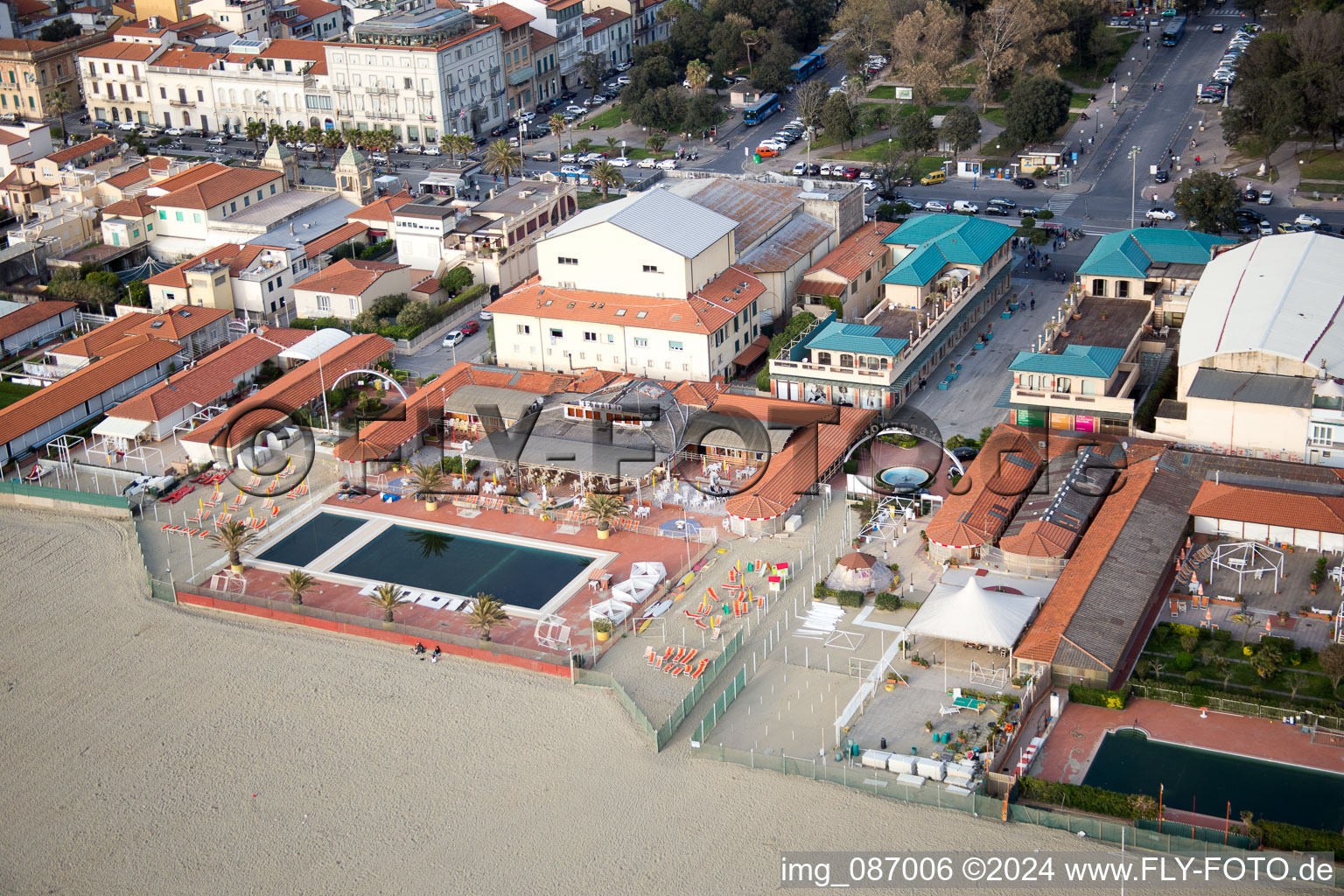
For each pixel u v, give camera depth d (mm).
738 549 165250
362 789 129000
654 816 123438
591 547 167125
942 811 121812
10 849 124250
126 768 133750
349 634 153875
